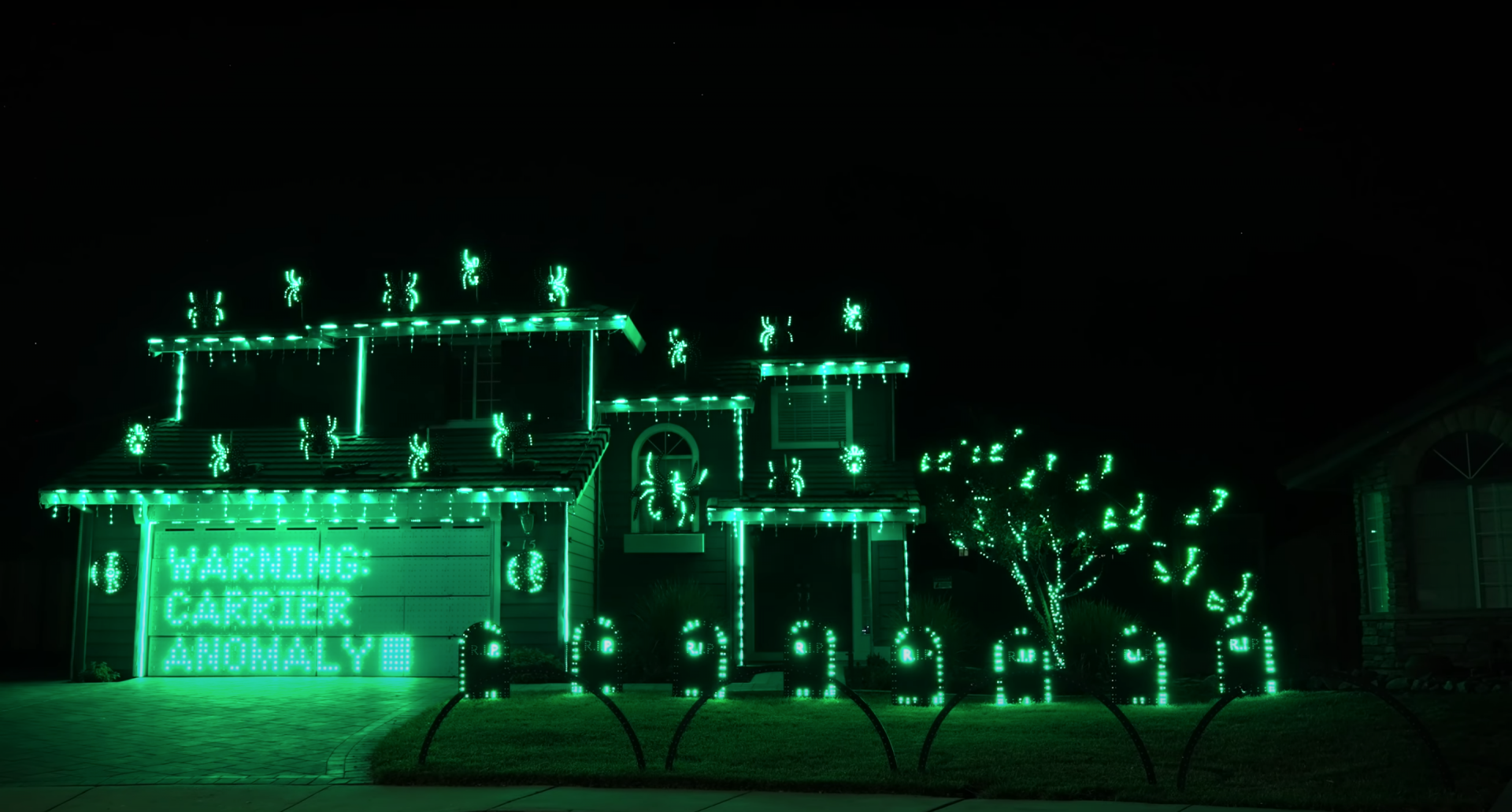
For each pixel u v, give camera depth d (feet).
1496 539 57.00
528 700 53.31
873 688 64.90
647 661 66.03
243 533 71.46
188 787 35.68
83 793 34.88
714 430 77.56
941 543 102.78
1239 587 90.02
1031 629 87.20
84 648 70.23
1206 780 34.60
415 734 43.39
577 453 71.82
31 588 88.89
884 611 75.20
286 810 32.24
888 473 78.18
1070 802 32.24
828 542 79.30
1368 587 62.80
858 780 34.32
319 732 46.26
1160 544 83.25
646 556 76.43
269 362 76.84
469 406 76.02
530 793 33.86
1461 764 34.94
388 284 77.05
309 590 70.59
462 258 77.51
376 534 70.79
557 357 75.46
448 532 70.44
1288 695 50.47
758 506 73.00
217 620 70.74
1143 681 54.44
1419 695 47.11
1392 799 31.19
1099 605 68.49
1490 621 56.08
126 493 70.03
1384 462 60.18
